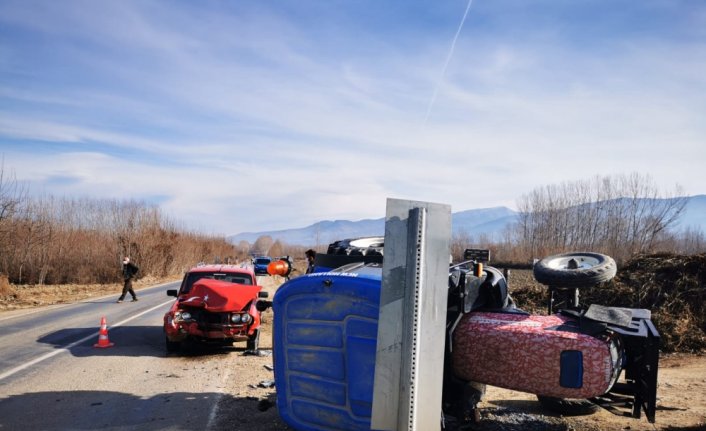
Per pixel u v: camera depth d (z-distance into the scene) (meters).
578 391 4.35
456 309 5.03
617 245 34.66
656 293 13.13
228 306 11.08
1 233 36.72
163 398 7.73
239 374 9.34
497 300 5.50
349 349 4.95
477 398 5.54
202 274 12.91
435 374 3.98
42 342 12.53
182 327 11.10
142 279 46.38
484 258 6.29
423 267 3.97
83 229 47.91
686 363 10.05
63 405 7.36
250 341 11.46
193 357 10.94
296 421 5.34
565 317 5.04
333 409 5.06
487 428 5.72
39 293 29.47
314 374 5.20
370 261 6.45
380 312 3.98
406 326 3.93
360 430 4.86
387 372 3.95
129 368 9.76
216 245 85.62
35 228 38.97
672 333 11.45
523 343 4.55
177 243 57.19
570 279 5.61
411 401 3.86
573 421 6.00
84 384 8.54
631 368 4.83
